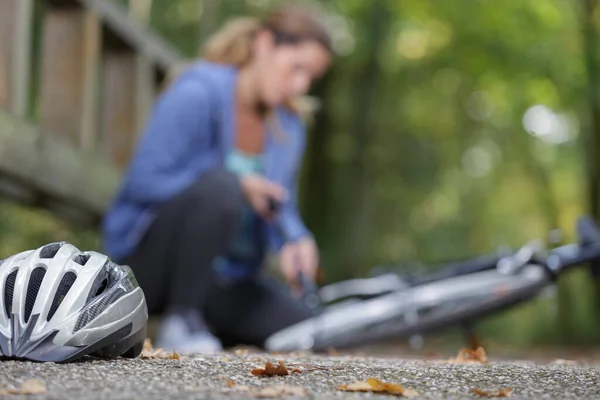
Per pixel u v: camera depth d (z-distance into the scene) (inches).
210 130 350.0
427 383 153.7
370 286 350.0
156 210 337.4
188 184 338.3
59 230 676.1
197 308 325.4
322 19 366.3
